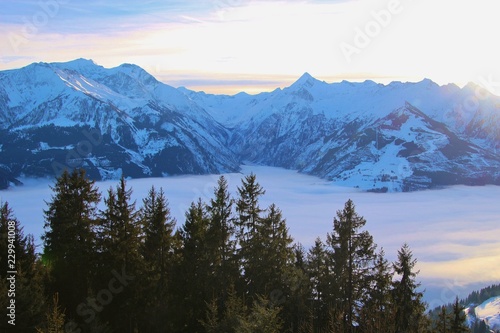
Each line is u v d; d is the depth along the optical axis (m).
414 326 55.59
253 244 62.09
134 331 51.53
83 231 57.19
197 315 54.56
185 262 57.91
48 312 44.28
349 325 55.47
